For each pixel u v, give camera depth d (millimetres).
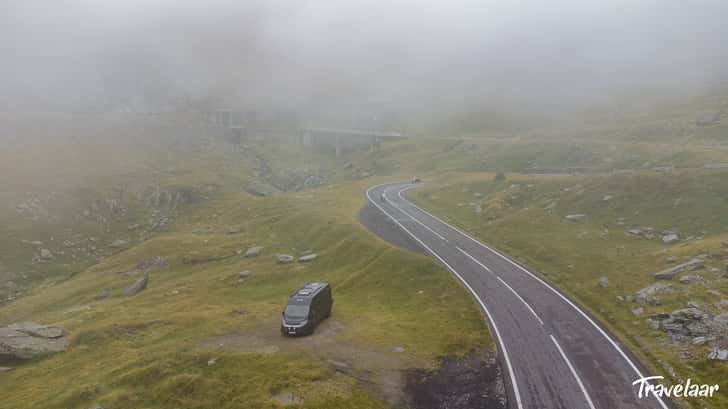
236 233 96312
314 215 90688
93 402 34344
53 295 76375
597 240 62125
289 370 35250
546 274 54219
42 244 111062
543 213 75312
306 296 44375
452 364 36062
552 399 30531
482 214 83000
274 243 83500
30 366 43688
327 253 71688
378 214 88375
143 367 37969
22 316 68875
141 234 126062
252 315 48844
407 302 51562
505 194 88188
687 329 36656
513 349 37469
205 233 101562
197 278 72000
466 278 54062
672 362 33438
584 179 82750
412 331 42906
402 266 59469
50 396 36594
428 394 32281
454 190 104250
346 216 87062
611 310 43562
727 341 33875
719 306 38531
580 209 73375
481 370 34812
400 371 35375
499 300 47531
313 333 42719
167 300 62531
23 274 96500
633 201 70375
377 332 42500
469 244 67375
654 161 100562
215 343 41375
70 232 120375
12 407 35719
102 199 140875
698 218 61312
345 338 41344
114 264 87625
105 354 43875
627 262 53656
